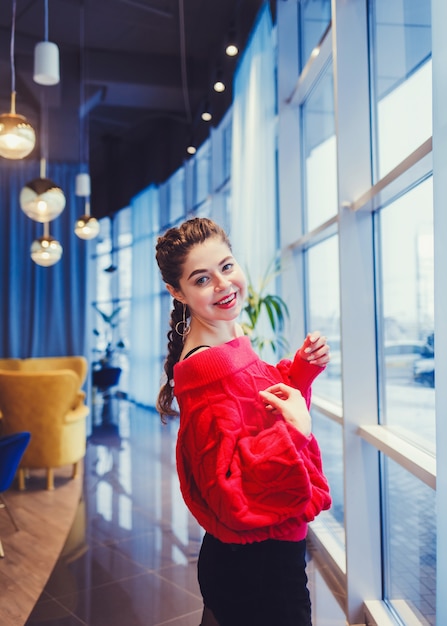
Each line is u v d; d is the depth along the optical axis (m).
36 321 7.89
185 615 2.88
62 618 2.86
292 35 4.48
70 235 8.05
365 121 2.83
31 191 3.95
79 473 5.83
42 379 5.12
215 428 1.17
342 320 2.82
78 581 3.29
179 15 6.83
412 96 2.46
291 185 4.44
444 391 1.45
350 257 2.82
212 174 7.44
